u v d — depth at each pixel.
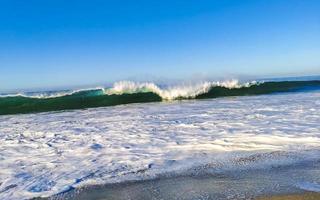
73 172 4.91
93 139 7.27
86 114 12.19
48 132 8.45
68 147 6.57
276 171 4.65
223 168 4.87
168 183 4.36
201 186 4.20
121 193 4.08
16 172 5.00
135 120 9.83
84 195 4.05
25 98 17.39
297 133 6.87
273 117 9.02
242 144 6.16
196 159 5.36
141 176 4.66
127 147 6.37
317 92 17.17
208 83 18.66
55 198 4.00
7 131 8.90
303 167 4.78
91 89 18.59
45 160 5.64
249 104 12.59
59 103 17.09
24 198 4.01
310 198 3.67
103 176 4.70
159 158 5.50
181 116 10.18
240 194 3.87
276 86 20.92
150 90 18.09
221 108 11.73
